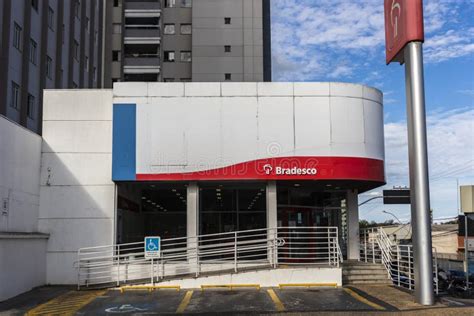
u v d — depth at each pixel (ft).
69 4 141.28
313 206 71.31
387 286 55.47
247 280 54.65
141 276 58.08
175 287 54.03
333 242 57.41
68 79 139.74
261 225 66.74
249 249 58.54
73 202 60.39
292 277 54.70
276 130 61.00
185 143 60.49
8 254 49.03
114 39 199.93
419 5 45.06
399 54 47.88
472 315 39.58
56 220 59.98
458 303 44.21
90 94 62.59
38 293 52.19
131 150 60.29
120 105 60.90
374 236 71.31
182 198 70.85
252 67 197.77
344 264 62.28
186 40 202.80
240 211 67.21
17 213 53.42
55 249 59.57
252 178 60.23
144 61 199.41
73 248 59.62
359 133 62.08
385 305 43.11
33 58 114.21
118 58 199.11
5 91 97.71
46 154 61.21
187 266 57.36
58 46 130.31
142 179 59.88
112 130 60.85
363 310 40.63
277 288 53.67
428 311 40.24
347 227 71.15
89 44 164.55
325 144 61.05
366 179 61.67
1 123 49.32
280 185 67.26
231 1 200.95
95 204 60.39
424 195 43.80
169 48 202.08
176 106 61.00
